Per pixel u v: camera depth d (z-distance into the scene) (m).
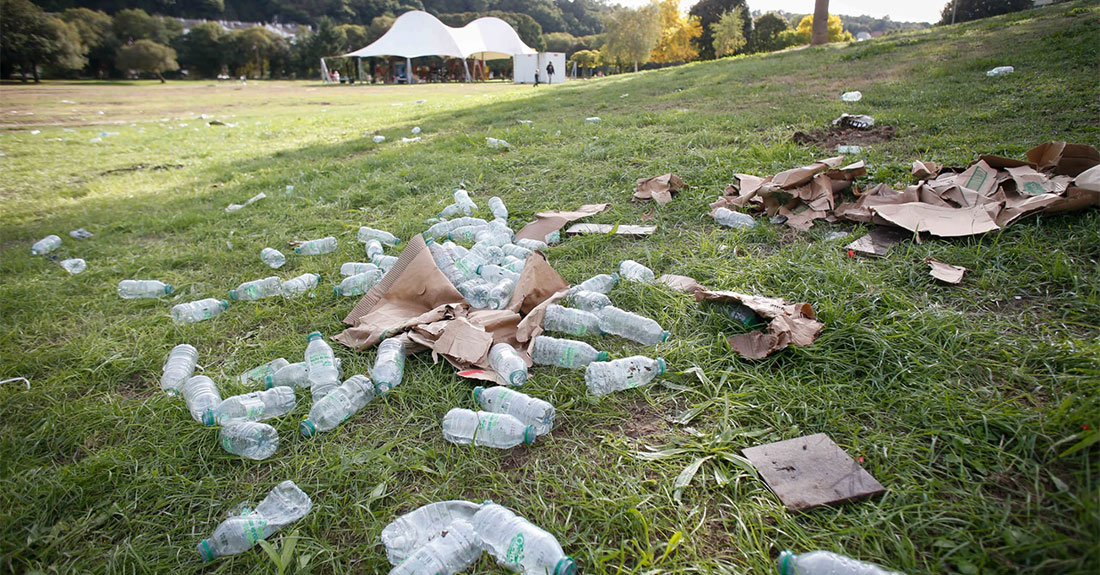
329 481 2.21
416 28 54.47
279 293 3.95
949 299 3.03
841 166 5.10
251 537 1.97
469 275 3.77
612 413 2.48
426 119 12.91
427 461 2.31
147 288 4.19
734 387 2.58
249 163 8.95
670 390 2.61
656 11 49.91
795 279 3.37
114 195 7.39
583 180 5.79
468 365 2.79
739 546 1.83
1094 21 10.58
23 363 3.15
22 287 4.21
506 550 1.86
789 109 8.29
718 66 16.28
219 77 70.75
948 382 2.41
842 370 2.59
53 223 6.05
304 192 6.48
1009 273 3.13
